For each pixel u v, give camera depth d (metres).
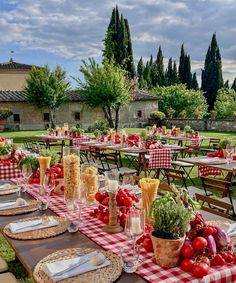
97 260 1.85
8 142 6.14
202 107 32.09
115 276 1.75
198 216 2.02
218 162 5.89
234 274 1.82
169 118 25.53
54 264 1.84
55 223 2.46
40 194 3.35
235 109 28.30
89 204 2.99
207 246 1.87
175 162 8.02
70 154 2.99
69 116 25.77
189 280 1.71
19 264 3.75
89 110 26.22
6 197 3.26
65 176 2.81
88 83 22.47
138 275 1.77
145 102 27.86
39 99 23.88
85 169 3.16
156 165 7.62
